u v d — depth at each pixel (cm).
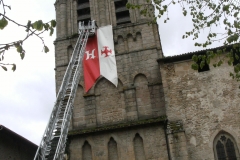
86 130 2473
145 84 2661
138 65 2744
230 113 2278
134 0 3164
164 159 2294
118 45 2888
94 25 2884
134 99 2602
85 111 2638
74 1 3272
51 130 1697
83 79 2772
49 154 1630
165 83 2470
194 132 2267
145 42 2841
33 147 3030
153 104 2553
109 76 2714
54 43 2994
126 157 2362
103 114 2609
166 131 2320
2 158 2395
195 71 2466
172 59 2531
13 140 2641
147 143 2369
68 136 2483
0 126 2295
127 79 2705
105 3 3197
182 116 2334
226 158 2177
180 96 2403
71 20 3159
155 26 2964
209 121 2281
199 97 2372
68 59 2897
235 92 2333
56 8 3250
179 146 2178
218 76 2409
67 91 2105
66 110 1834
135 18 3033
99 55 2816
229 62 1464
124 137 2428
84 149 2458
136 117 2531
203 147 2209
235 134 2208
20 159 2733
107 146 2427
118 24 3075
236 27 1316
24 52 760
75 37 2970
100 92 2702
